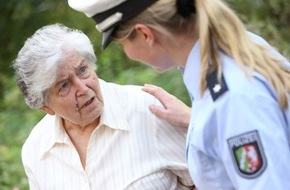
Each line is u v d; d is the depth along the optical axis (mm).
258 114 2150
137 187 2973
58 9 10273
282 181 2125
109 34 2342
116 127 3025
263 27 6832
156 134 3025
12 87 8023
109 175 3020
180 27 2264
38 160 3160
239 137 2150
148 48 2324
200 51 2221
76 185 3080
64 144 3102
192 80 2309
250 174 2141
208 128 2225
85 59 2936
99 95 2992
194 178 2355
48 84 2895
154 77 6805
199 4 2221
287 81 2229
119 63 7871
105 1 2287
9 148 6145
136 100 3080
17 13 10641
